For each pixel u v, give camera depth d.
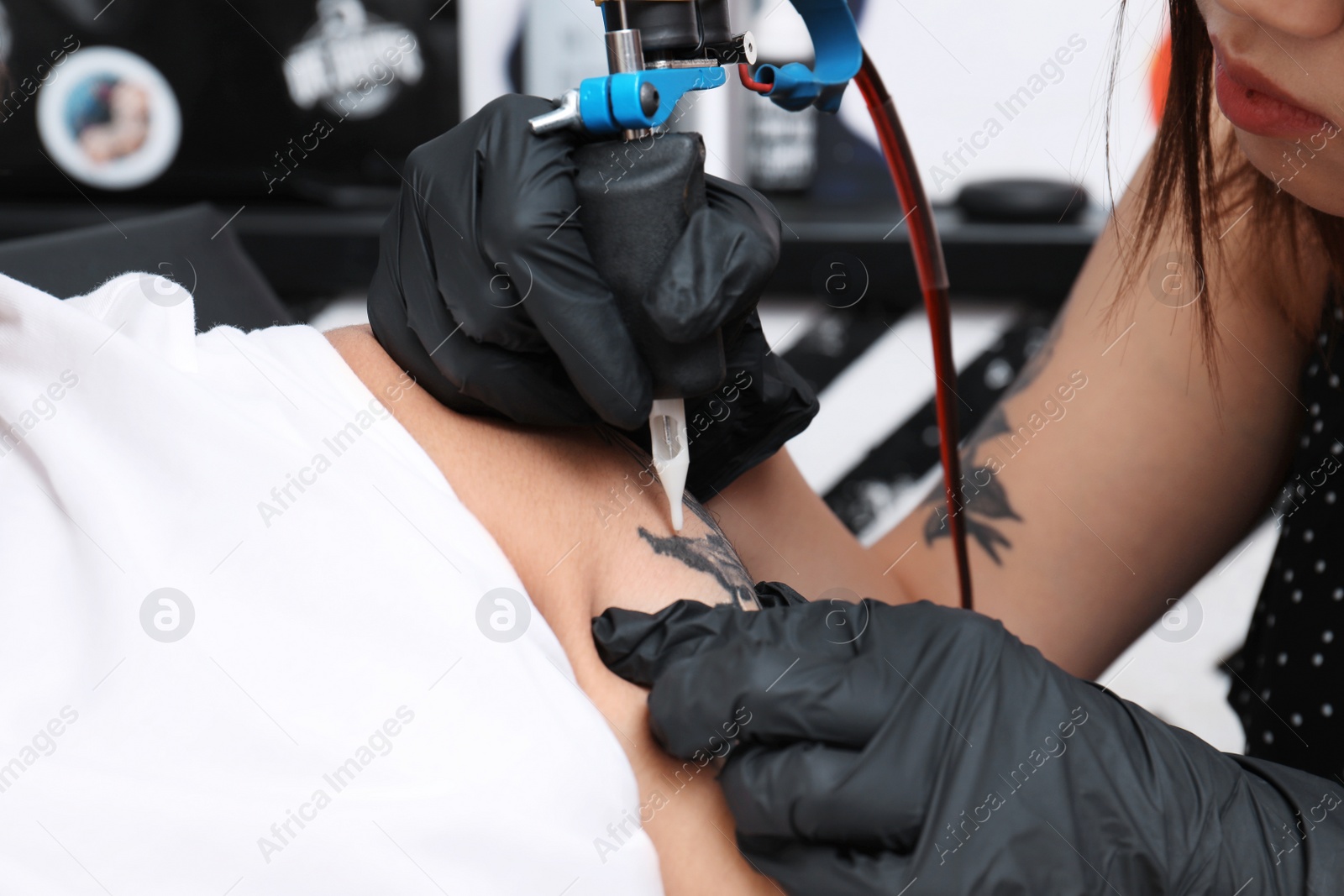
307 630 0.48
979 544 0.90
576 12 2.14
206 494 0.50
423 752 0.46
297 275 2.02
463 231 0.55
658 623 0.58
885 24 2.10
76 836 0.41
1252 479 0.86
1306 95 0.50
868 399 2.25
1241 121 0.54
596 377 0.53
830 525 0.85
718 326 0.53
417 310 0.58
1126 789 0.51
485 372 0.57
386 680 0.47
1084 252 1.97
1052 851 0.49
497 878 0.45
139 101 2.11
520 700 0.48
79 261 0.92
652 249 0.53
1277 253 0.76
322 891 0.42
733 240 0.52
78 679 0.47
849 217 2.09
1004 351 2.19
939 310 0.74
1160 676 1.93
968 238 1.98
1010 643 0.55
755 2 1.99
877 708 0.51
